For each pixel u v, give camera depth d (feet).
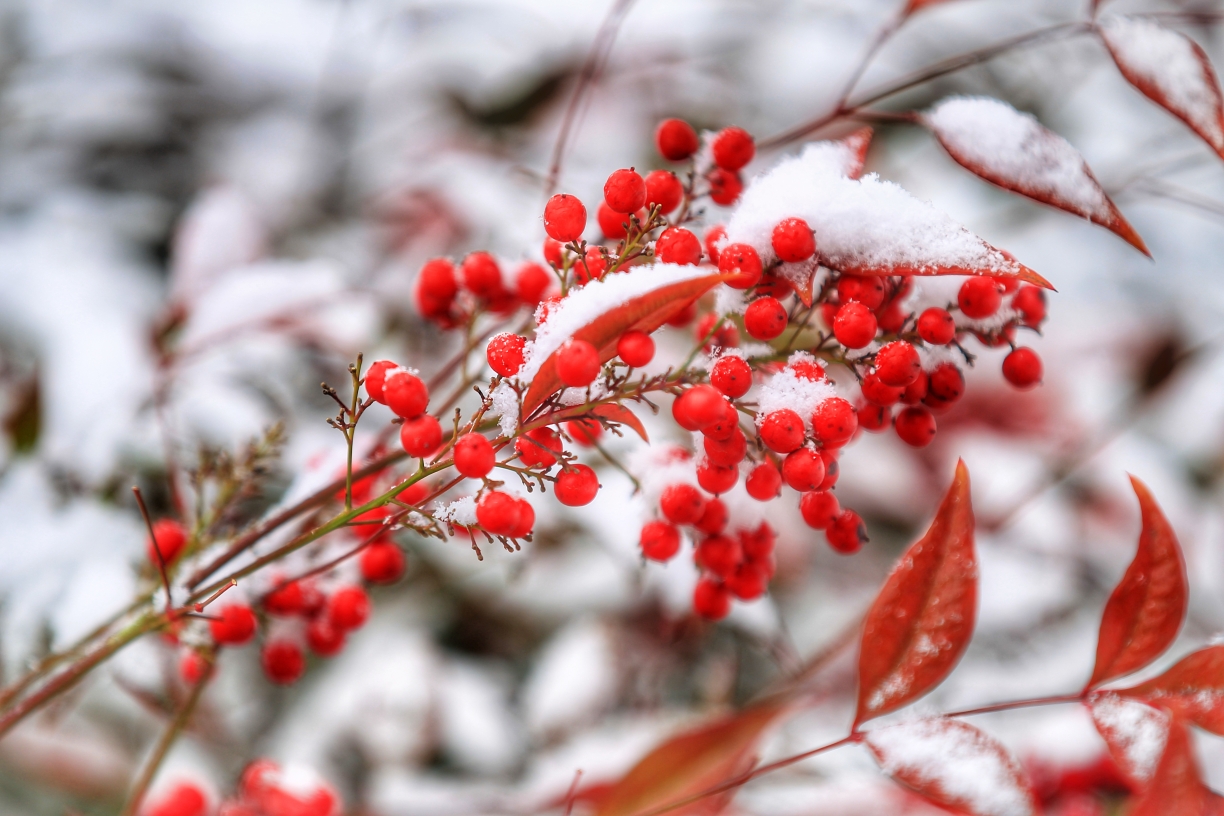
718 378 1.71
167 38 3.64
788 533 2.60
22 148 3.24
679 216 1.84
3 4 3.51
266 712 2.44
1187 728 1.72
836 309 1.79
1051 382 3.23
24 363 2.55
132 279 2.86
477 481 1.96
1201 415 3.30
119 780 2.23
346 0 3.59
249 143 3.46
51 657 1.91
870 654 1.77
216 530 2.00
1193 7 3.46
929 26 3.62
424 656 2.52
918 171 3.49
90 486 2.24
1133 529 3.04
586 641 2.52
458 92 3.51
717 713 2.38
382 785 2.31
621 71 3.46
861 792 2.10
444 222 2.97
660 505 1.86
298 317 2.36
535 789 2.24
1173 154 3.51
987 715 2.46
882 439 3.04
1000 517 2.91
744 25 3.61
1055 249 3.52
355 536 1.98
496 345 1.71
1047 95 3.67
